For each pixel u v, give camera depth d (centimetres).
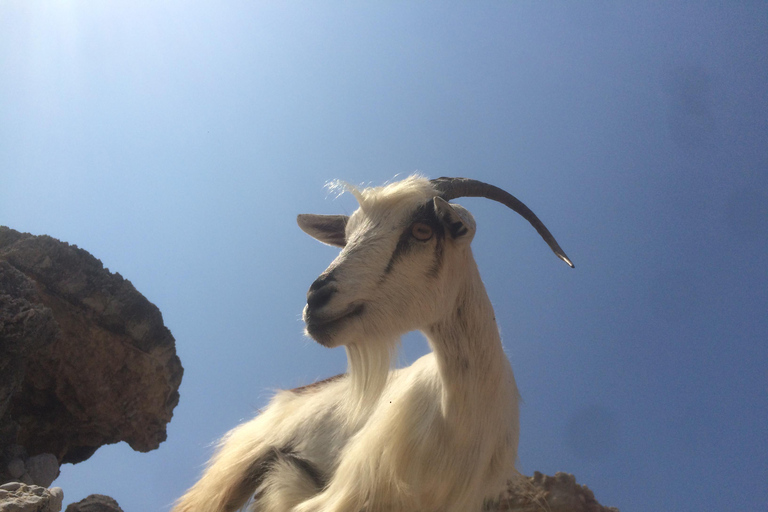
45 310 146
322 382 123
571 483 138
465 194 97
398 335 87
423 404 88
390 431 87
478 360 87
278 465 102
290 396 121
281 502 96
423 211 85
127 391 202
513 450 95
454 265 86
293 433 108
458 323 87
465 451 86
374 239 84
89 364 193
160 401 210
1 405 138
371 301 83
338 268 83
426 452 85
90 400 195
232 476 107
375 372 89
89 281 193
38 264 185
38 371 185
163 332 209
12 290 148
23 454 146
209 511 105
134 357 201
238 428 121
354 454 89
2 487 84
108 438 204
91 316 192
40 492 85
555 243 93
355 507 86
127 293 199
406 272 83
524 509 121
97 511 98
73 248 197
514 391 100
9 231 191
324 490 97
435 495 86
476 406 86
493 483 92
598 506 136
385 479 85
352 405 95
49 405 194
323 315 81
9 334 138
